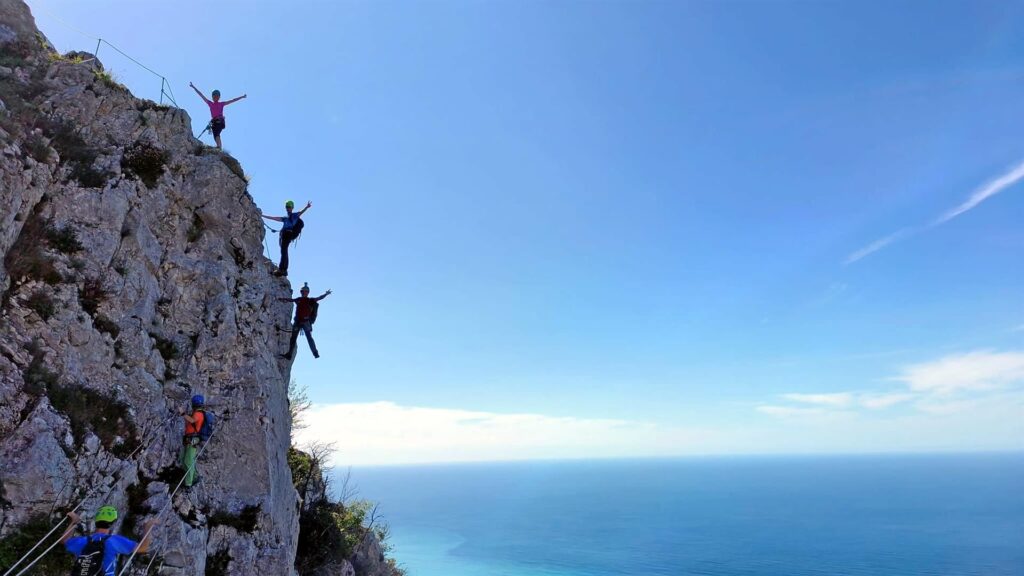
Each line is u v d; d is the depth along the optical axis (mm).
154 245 17016
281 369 20156
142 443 14055
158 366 15578
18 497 10812
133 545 10695
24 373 12008
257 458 16734
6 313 12383
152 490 13688
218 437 16234
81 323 13688
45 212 14320
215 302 17969
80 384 13125
